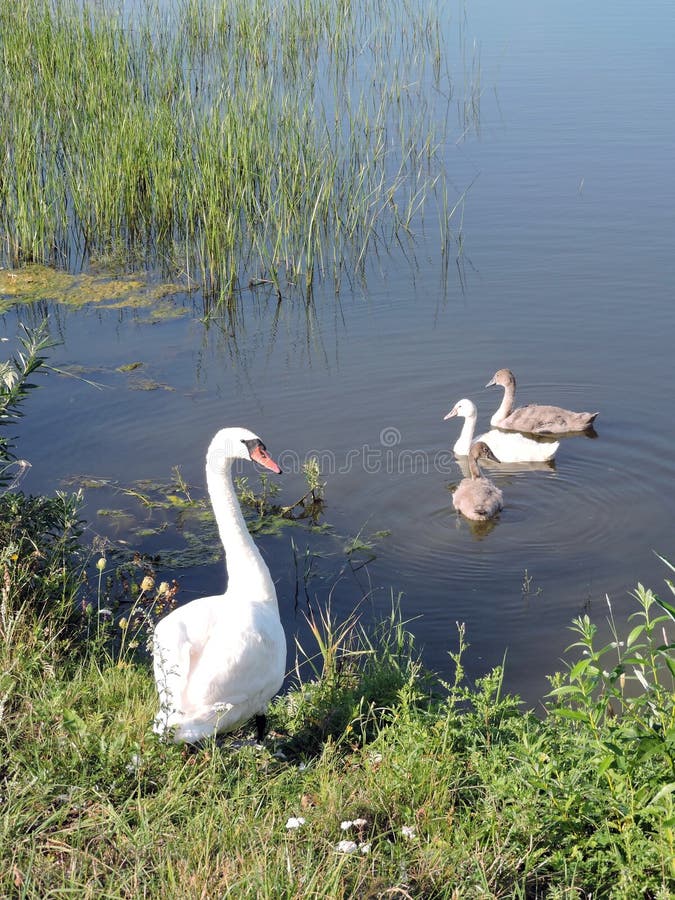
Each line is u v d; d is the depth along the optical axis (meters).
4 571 6.57
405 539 9.91
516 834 4.62
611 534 9.90
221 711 5.29
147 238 17.67
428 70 24.67
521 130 21.02
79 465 10.87
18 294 15.52
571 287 14.74
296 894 4.05
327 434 11.62
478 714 5.74
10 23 20.55
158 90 20.03
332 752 5.56
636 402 12.20
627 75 24.77
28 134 16.92
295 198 17.02
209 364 13.16
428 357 13.19
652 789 4.50
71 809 4.63
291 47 23.91
